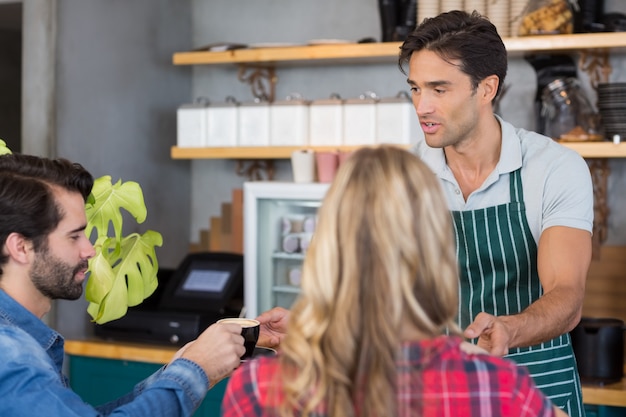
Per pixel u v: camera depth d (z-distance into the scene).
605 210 3.61
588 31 3.29
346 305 1.12
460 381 1.13
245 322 1.79
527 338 1.81
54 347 1.72
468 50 2.08
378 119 3.56
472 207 2.26
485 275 2.27
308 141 3.71
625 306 3.59
